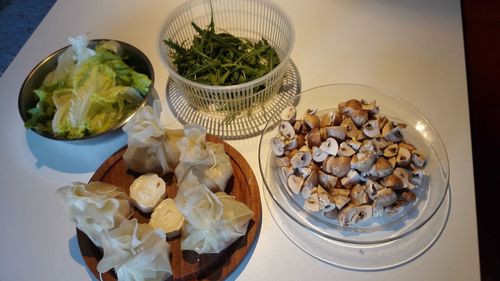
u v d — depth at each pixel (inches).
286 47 23.7
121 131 22.8
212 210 16.4
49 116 22.3
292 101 22.8
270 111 23.4
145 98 21.7
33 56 26.9
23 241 19.1
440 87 23.2
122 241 16.0
